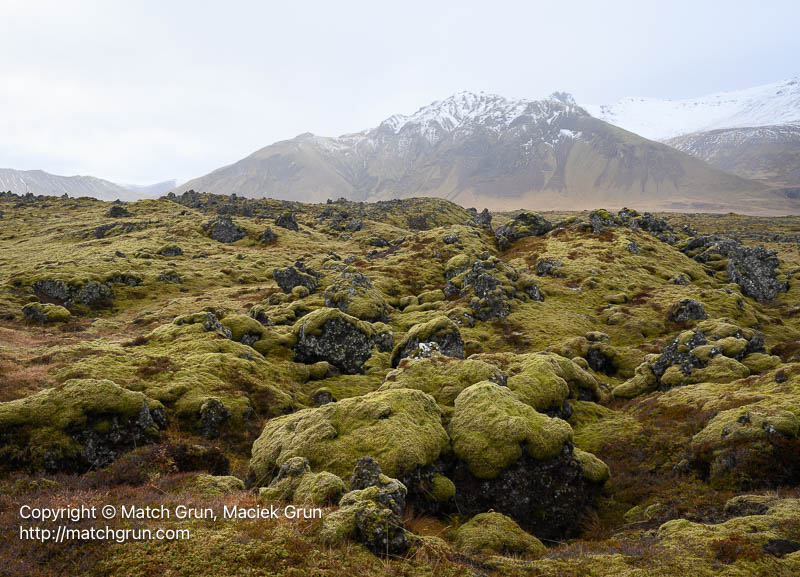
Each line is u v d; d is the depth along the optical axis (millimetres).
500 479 21562
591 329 72000
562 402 30906
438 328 48281
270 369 43125
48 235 154625
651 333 68312
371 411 22531
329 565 11523
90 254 121500
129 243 138250
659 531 16750
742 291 99125
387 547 12719
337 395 41750
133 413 25922
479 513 20688
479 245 127125
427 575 11859
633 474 25703
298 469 18438
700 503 20500
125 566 10930
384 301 75812
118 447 24750
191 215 194250
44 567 10883
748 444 22406
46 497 15367
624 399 41750
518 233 132500
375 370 48438
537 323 72375
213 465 22250
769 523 14695
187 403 31812
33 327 69062
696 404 31156
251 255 137250
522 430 22219
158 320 75188
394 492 15234
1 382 29906
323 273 102250
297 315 66938
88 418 24203
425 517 18891
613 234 118500
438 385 28625
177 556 11406
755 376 32906
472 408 24203
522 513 21141
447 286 91438
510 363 35188
